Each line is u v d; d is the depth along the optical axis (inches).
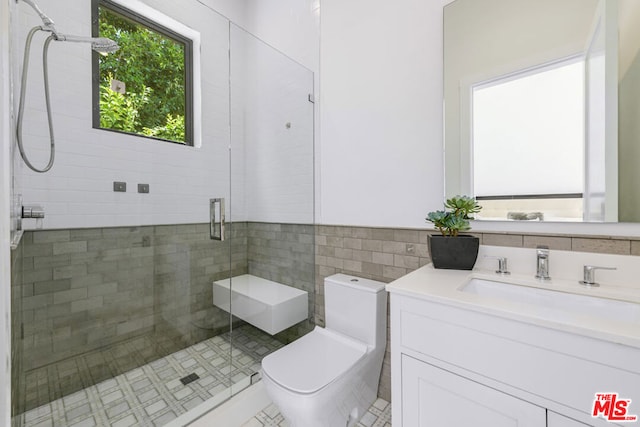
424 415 33.8
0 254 21.6
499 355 28.2
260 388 59.4
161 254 69.9
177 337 71.8
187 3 75.6
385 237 58.4
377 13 58.9
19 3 39.6
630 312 30.7
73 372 56.5
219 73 80.0
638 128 34.3
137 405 55.3
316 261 70.8
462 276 40.3
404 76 55.1
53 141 53.9
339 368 45.6
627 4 34.8
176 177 72.7
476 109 46.6
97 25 61.7
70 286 56.8
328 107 68.1
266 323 70.1
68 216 56.6
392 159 57.1
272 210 79.8
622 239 35.2
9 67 25.3
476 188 46.7
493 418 28.7
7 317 22.8
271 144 79.8
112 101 63.3
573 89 38.5
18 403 39.2
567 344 24.6
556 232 39.9
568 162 39.0
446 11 49.2
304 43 73.5
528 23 41.9
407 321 34.9
